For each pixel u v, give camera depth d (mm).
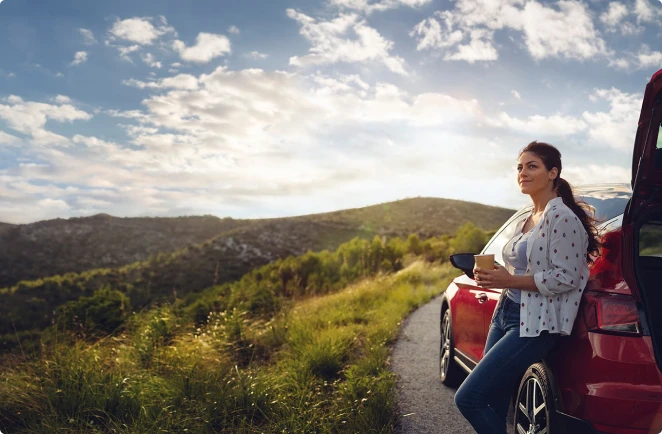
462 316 4621
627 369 2492
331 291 17766
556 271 2615
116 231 133875
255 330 7707
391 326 7922
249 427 4027
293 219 117312
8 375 4910
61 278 60594
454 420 4219
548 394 2832
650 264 2998
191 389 4656
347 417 4016
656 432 2426
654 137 2465
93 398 4449
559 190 2896
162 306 8219
